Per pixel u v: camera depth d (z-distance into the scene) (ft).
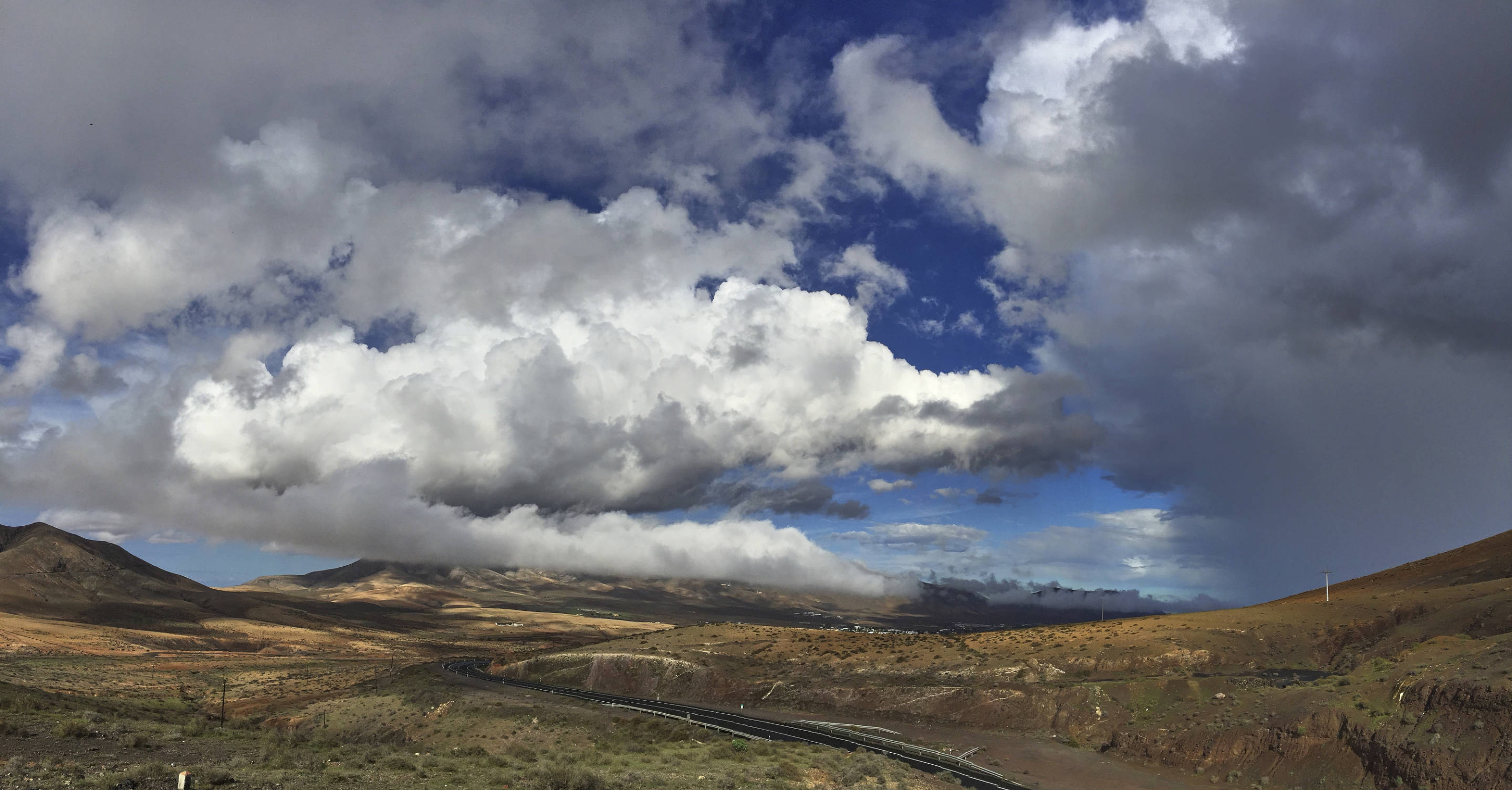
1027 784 211.41
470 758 163.22
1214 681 280.92
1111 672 321.11
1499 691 179.22
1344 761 198.80
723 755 202.80
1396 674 217.97
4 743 125.80
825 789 164.14
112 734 143.02
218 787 103.09
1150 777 228.22
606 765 180.24
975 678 344.69
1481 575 347.56
